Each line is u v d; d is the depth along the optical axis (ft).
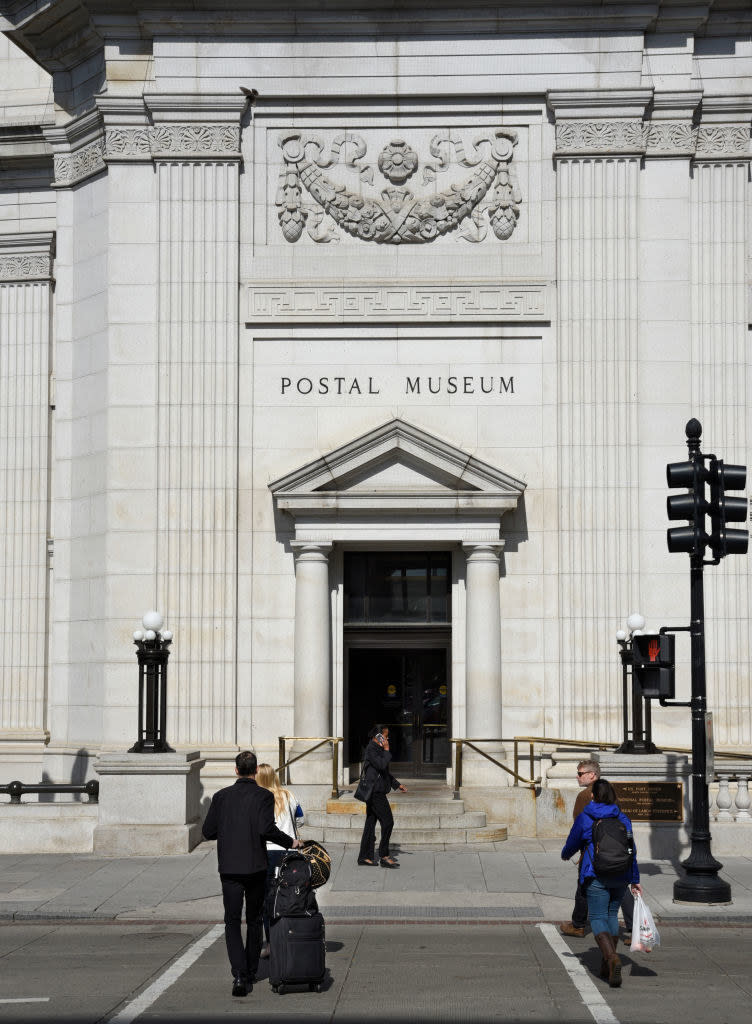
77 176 89.40
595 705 80.64
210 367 83.56
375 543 83.15
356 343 84.28
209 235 84.17
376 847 69.77
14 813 69.56
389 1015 35.94
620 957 43.65
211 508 82.74
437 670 84.89
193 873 62.23
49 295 95.35
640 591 81.71
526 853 68.74
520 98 84.69
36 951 45.50
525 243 84.53
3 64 97.45
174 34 84.58
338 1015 35.94
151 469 83.30
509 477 81.00
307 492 81.25
